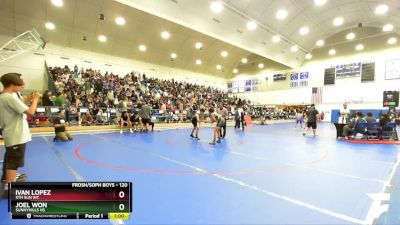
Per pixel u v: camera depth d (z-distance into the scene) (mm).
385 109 21203
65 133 8500
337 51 24250
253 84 31688
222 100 26641
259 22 15086
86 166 4867
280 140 9695
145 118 11742
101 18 16516
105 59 21984
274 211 2893
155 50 24234
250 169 4887
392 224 2578
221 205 3051
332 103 24656
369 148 7797
